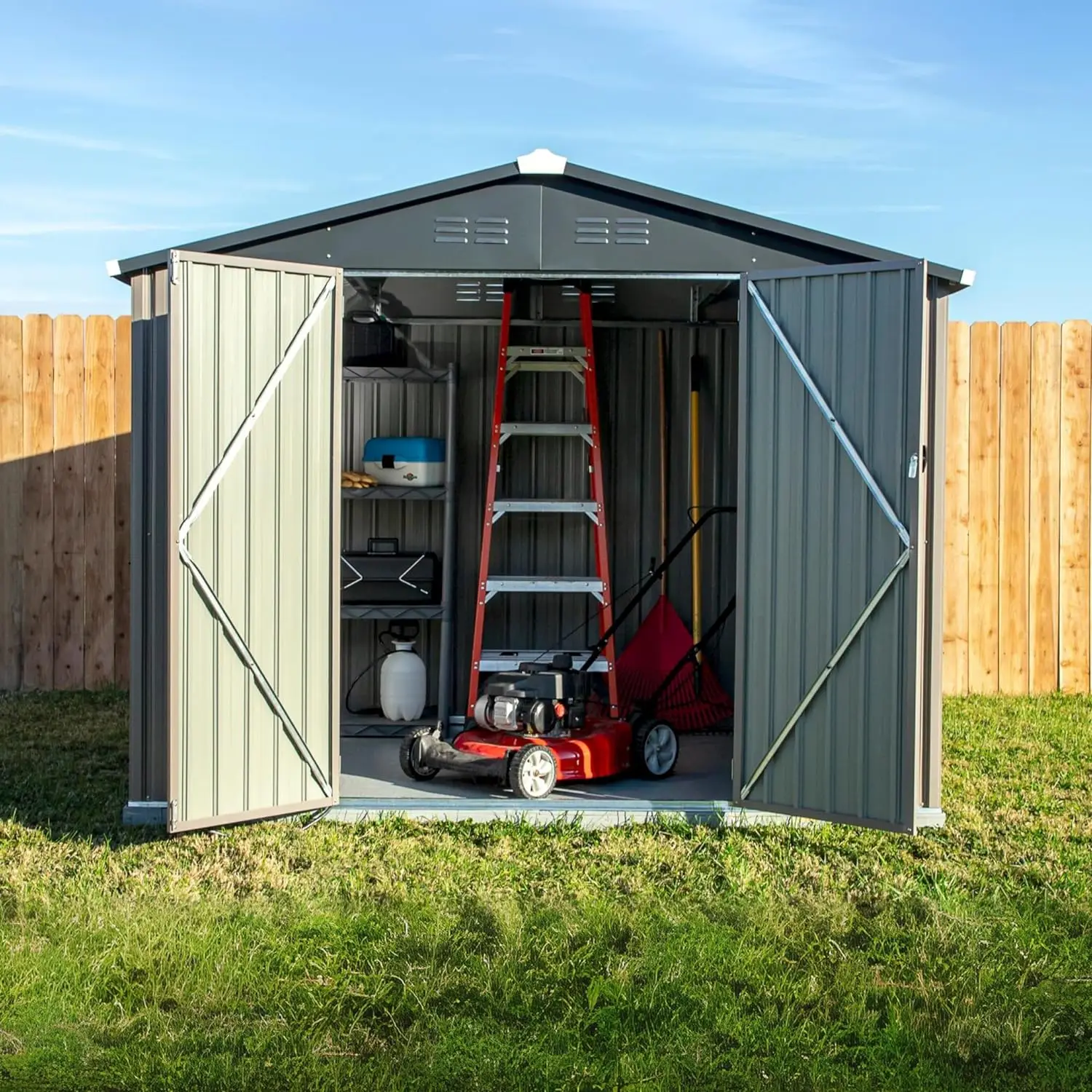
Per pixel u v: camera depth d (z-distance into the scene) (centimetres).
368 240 605
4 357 949
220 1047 376
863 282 572
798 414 589
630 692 841
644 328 873
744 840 578
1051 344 943
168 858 551
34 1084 355
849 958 442
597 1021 393
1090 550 949
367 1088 354
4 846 569
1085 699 927
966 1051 379
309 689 593
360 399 866
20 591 954
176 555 559
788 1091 354
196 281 563
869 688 572
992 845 576
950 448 942
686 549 873
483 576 759
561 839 579
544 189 605
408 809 611
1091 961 443
